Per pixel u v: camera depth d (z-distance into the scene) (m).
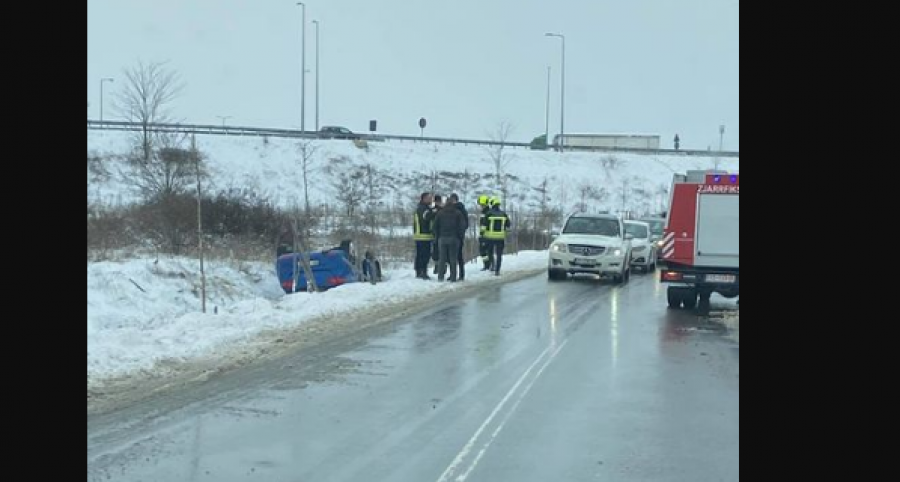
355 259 20.73
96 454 6.60
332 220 33.62
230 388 8.98
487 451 6.79
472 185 58.62
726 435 7.34
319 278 19.45
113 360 9.93
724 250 16.39
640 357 11.15
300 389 8.97
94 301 15.30
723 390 9.11
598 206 59.62
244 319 13.27
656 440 7.17
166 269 18.16
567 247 22.64
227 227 23.12
